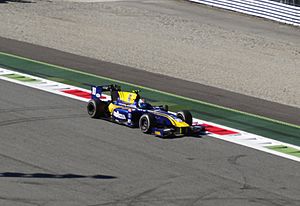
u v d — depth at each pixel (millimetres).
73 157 56500
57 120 66062
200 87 84875
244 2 149250
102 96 76750
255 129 68312
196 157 58094
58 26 118312
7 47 99562
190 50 109375
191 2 157125
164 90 81688
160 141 61438
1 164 54344
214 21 138750
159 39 115750
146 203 48250
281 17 143750
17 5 133625
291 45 122562
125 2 150500
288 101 82875
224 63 102250
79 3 143875
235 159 58438
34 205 47156
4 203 47250
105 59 97125
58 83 81375
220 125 68812
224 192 51031
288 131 68438
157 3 152375
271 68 102125
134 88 81562
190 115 64500
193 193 50500
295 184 53625
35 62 91625
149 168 54875
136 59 98875
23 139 60281
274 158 59625
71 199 48375
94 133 62625
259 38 126000
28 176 52219
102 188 50500
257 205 49062
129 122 64000
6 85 78688
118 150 58531
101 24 123625
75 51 100812
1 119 65562
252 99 81188
